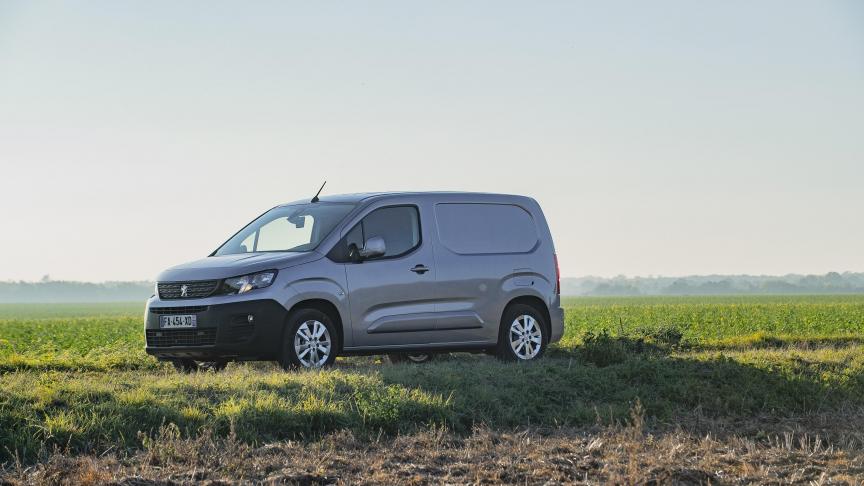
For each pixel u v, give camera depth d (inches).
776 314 1647.4
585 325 1187.9
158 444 334.0
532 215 605.9
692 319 1395.2
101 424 350.3
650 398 461.4
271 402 380.5
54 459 320.5
